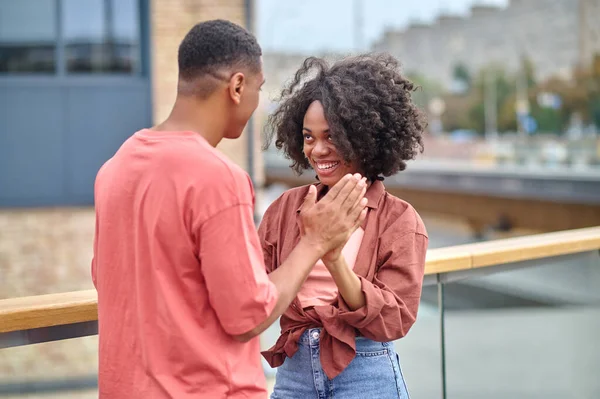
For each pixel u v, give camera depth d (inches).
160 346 61.9
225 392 62.4
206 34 64.9
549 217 831.1
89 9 383.6
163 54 387.2
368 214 76.8
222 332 62.8
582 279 159.8
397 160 78.2
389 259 74.2
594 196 759.1
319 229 66.2
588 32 2778.1
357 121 75.1
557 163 1232.2
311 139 78.9
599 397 273.6
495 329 500.7
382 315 71.0
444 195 1021.8
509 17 3307.1
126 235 63.8
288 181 1430.9
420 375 187.2
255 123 386.0
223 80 65.1
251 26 392.8
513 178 867.4
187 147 62.4
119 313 64.5
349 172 79.4
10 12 374.9
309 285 76.6
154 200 61.6
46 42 378.9
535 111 2669.8
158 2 384.2
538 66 3110.2
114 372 64.7
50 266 382.3
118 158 65.6
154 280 61.7
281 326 78.7
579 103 2586.1
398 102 77.5
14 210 378.3
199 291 62.1
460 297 589.9
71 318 76.2
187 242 61.0
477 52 3474.4
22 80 375.9
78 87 382.0
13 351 163.2
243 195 61.6
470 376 390.6
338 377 75.5
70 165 382.6
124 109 386.3
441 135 3233.3
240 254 60.4
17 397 171.0
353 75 77.4
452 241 1050.1
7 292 378.0
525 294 553.3
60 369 187.3
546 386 349.4
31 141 378.0
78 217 385.1
